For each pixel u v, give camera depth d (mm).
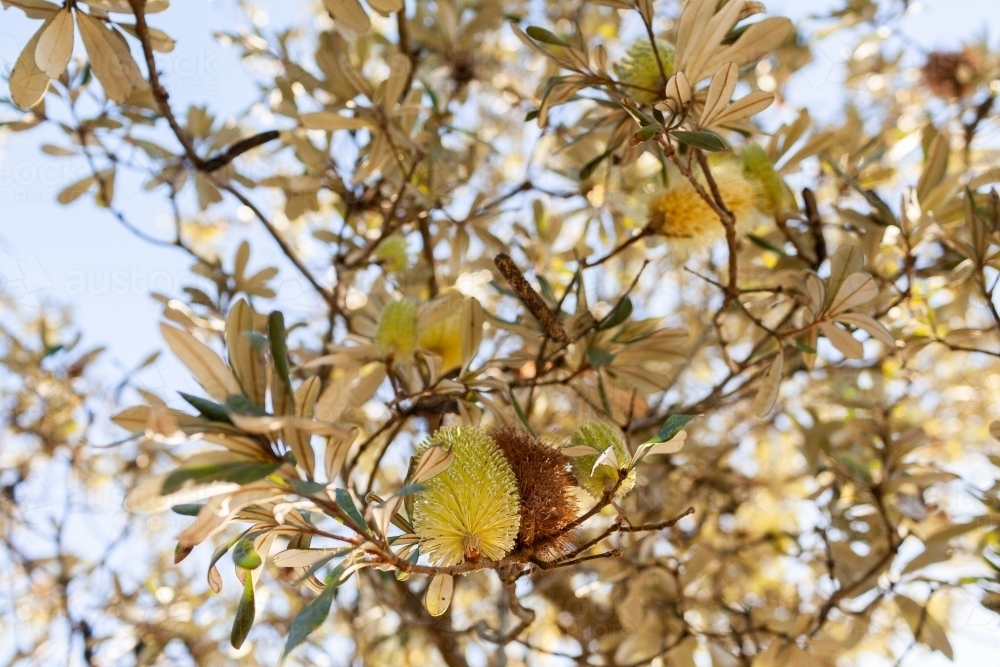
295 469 696
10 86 908
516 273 917
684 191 937
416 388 984
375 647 1754
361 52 1278
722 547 1533
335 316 1252
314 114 1046
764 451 1809
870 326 924
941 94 1610
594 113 1215
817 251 1102
